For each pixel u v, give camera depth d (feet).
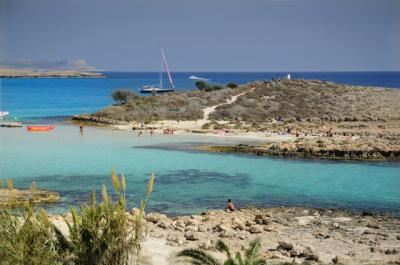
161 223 91.15
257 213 108.68
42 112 355.36
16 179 142.00
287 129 248.93
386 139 209.77
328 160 179.32
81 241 48.67
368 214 108.88
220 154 188.75
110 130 259.60
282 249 78.38
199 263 50.75
